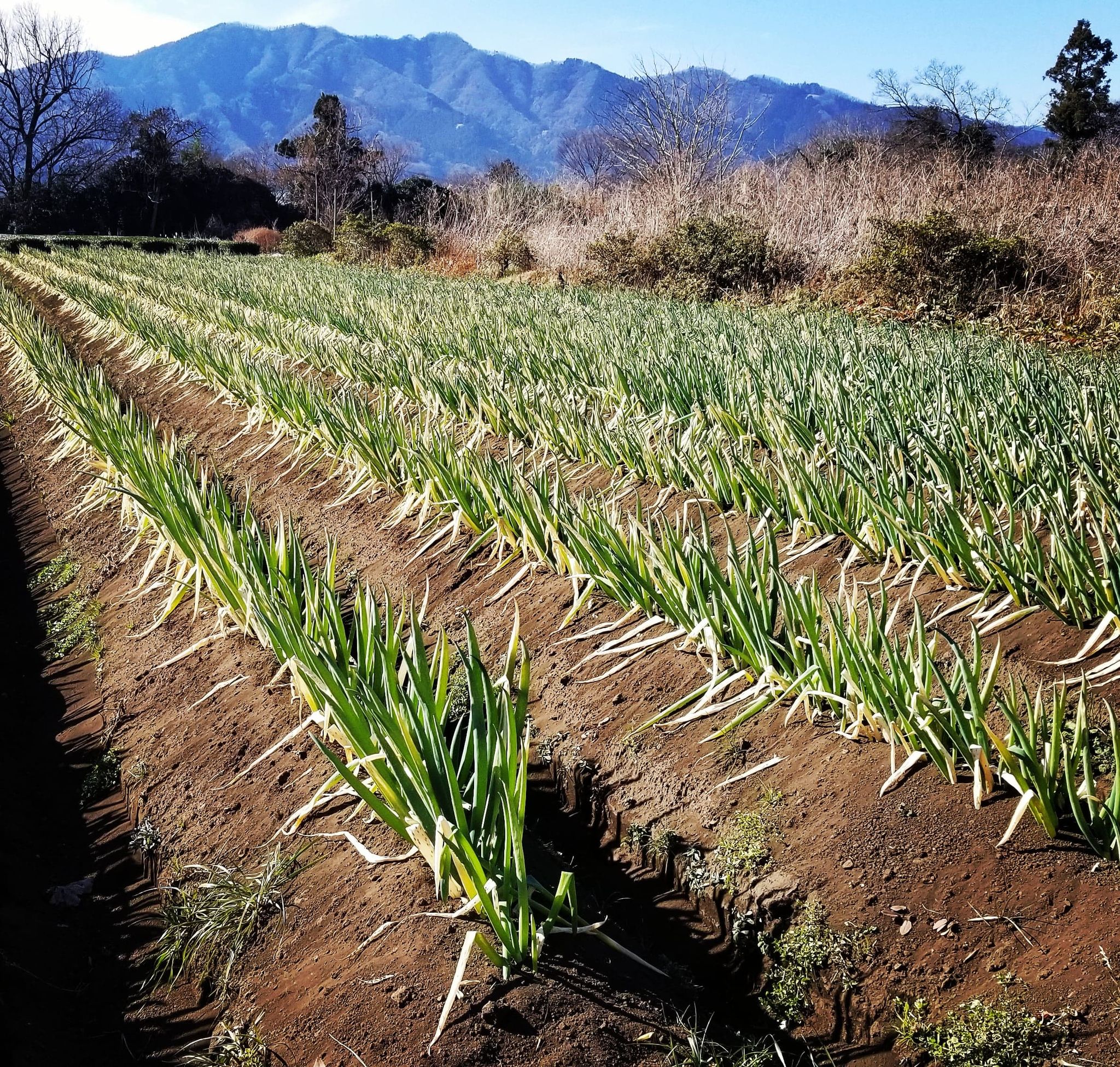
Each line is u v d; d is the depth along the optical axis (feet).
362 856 11.49
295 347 38.73
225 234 210.59
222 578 17.12
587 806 13.80
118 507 26.18
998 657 10.53
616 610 16.30
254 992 10.68
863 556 16.06
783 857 11.13
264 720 14.89
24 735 17.87
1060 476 15.43
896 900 10.11
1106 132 107.45
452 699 14.93
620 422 23.21
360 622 13.02
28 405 41.29
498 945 9.73
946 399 19.85
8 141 222.28
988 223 47.88
